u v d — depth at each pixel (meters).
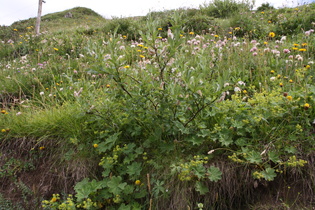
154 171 2.43
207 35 6.60
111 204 2.34
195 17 8.19
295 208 2.15
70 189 2.66
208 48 4.52
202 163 2.29
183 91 2.21
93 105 2.55
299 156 2.25
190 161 2.35
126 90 2.40
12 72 4.90
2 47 7.38
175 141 2.37
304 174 2.23
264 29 6.42
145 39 2.21
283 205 2.19
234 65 3.52
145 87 2.29
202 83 2.15
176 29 2.13
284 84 3.04
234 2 10.47
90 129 2.82
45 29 12.36
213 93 2.07
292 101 2.40
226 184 2.29
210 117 2.53
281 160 2.25
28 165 2.92
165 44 2.26
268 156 2.23
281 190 2.25
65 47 6.04
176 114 2.35
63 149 2.88
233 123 2.35
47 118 3.04
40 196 2.71
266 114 2.35
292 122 2.33
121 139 2.70
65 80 4.25
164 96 2.23
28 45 6.74
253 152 2.20
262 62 3.61
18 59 6.04
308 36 4.42
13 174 2.90
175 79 2.37
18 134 3.09
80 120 2.88
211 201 2.30
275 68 3.50
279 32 6.17
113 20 8.71
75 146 2.85
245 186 2.29
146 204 2.32
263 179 2.29
